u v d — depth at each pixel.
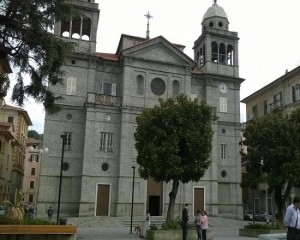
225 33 51.00
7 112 63.53
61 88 41.88
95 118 41.03
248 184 29.84
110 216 39.16
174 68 45.91
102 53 47.34
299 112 30.09
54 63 19.41
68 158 40.41
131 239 23.14
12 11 17.53
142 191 40.53
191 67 46.59
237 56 50.97
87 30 46.34
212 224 37.94
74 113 41.81
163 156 24.14
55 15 18.69
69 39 43.56
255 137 29.72
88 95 40.94
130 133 41.56
